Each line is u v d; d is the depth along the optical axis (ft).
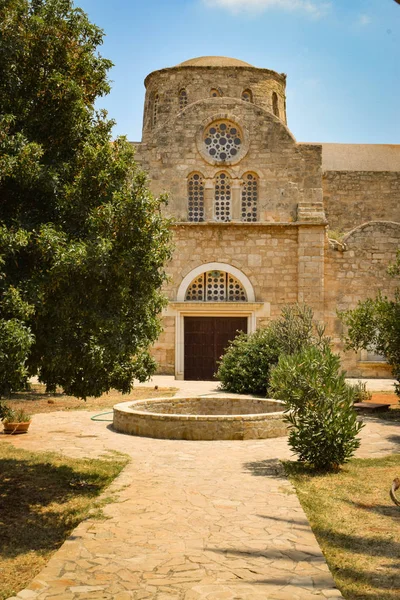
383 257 88.79
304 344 67.36
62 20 27.73
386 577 20.12
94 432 46.85
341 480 32.78
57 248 24.18
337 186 108.17
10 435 45.34
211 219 88.43
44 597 18.38
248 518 25.98
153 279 28.02
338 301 88.12
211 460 37.37
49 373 29.07
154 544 22.86
